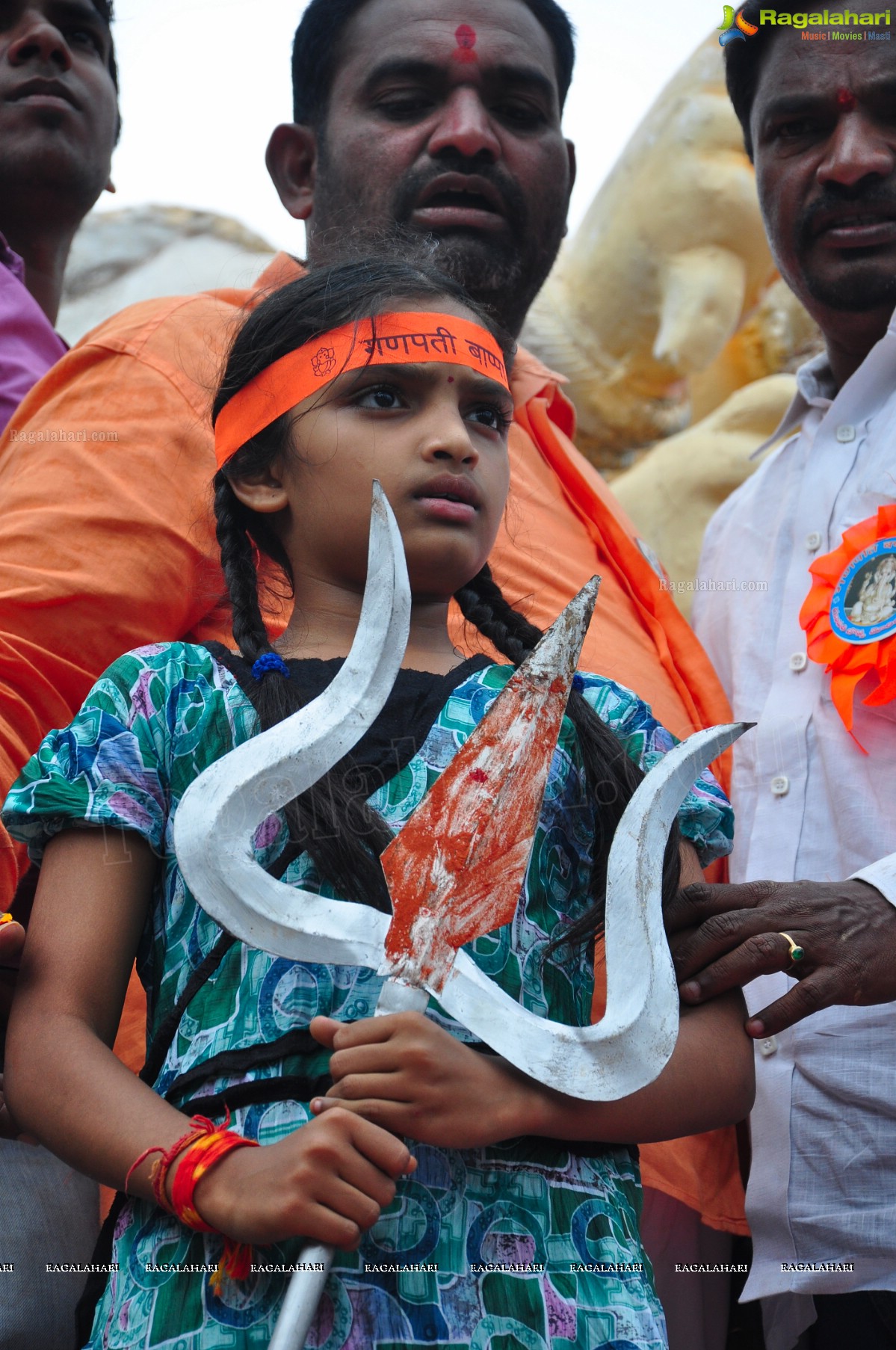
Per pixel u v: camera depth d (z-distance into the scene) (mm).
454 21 4355
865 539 3867
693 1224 3658
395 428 2652
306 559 2744
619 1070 2164
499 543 4043
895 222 4160
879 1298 3381
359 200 4332
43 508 3566
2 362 4312
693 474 7383
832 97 4141
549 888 2535
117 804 2482
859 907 2863
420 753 2545
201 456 3695
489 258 4273
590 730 2656
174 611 3574
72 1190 3109
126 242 8086
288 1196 2090
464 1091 2166
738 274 7867
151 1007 2539
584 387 8281
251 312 3057
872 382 4230
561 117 4715
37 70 4859
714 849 2834
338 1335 2160
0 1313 2859
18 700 3279
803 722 3822
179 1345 2209
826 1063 3426
